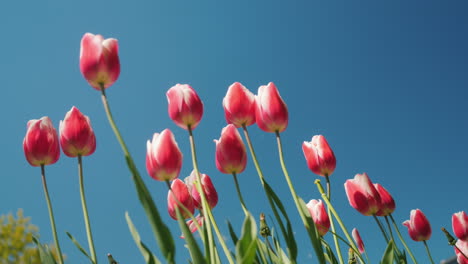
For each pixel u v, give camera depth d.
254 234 0.88
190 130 1.03
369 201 1.21
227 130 1.09
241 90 1.10
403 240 1.22
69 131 1.04
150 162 1.01
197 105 1.03
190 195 1.10
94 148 1.06
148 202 0.88
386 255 1.03
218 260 1.01
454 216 1.54
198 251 0.89
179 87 1.04
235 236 1.05
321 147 1.18
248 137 1.08
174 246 0.88
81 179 1.02
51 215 1.01
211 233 0.96
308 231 1.00
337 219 1.15
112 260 0.98
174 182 1.09
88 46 0.98
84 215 1.00
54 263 0.99
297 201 1.03
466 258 1.46
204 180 1.15
